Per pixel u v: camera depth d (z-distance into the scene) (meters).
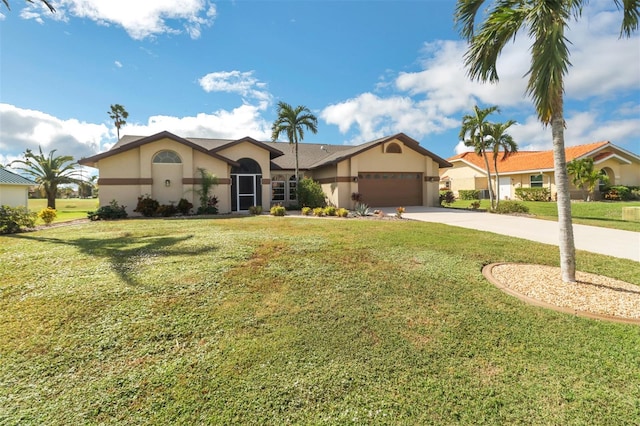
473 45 5.45
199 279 5.07
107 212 14.48
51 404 2.39
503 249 7.34
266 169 19.30
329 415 2.30
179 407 2.36
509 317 3.80
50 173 23.73
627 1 4.71
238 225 11.40
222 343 3.25
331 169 20.23
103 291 4.54
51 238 8.69
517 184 27.80
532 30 4.51
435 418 2.26
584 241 8.66
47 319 3.72
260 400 2.44
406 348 3.16
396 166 20.47
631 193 23.97
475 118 17.70
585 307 4.06
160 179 16.55
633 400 2.41
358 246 7.52
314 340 3.30
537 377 2.70
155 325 3.60
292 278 5.18
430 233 9.51
